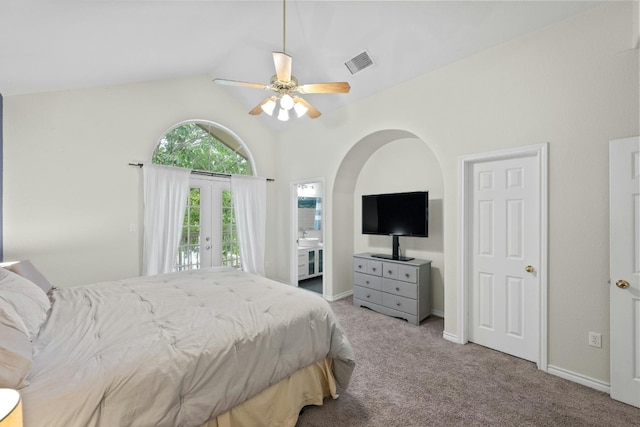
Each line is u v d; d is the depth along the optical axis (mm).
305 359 1693
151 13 2195
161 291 2131
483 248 2727
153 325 1520
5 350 995
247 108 4742
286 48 3287
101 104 3375
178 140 4227
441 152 2926
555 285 2236
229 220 4699
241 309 1755
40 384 1018
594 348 2068
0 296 1368
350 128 3857
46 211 3021
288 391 1668
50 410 942
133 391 1094
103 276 3367
